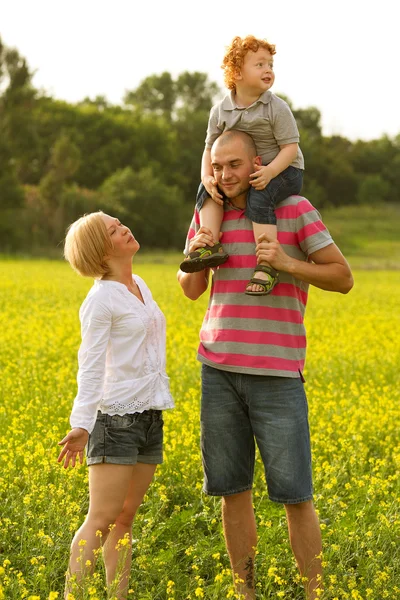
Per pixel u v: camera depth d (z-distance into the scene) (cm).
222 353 516
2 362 1283
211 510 643
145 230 9062
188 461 729
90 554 489
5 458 690
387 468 785
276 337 511
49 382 1065
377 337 1722
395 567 546
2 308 2164
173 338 1568
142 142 12062
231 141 512
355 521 605
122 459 497
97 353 495
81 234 512
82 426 486
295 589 542
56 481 650
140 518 617
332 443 834
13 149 8731
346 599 493
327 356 1424
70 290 2809
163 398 516
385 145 15312
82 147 11512
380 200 13925
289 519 514
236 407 521
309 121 15662
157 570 539
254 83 511
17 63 8700
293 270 502
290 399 507
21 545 555
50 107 11894
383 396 1038
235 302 518
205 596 503
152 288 3012
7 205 7956
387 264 5994
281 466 504
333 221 11744
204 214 529
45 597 497
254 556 527
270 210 510
